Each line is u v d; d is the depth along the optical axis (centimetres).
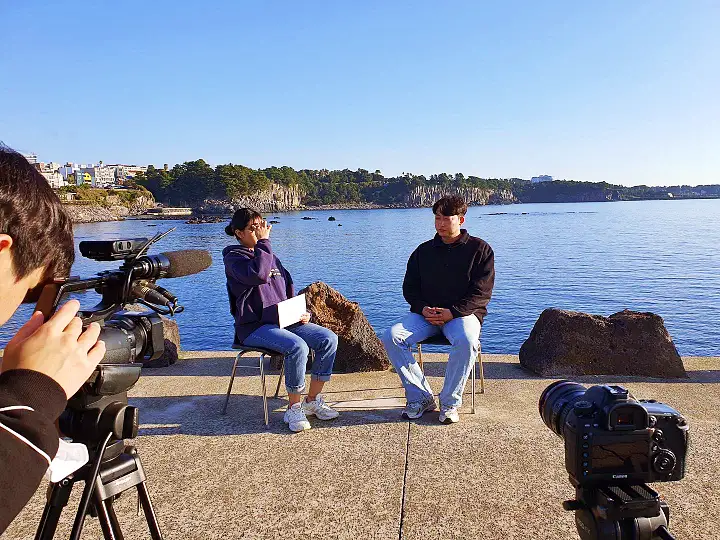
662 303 1941
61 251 91
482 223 9644
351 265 3556
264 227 434
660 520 161
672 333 1489
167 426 407
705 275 2623
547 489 304
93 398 137
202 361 594
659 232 6125
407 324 433
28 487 77
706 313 1741
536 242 5075
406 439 373
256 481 321
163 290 155
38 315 100
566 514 279
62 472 119
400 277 2905
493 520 275
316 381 413
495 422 398
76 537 137
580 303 1992
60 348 87
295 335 402
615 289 2286
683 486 301
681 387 465
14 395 81
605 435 157
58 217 89
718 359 563
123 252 139
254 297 425
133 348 140
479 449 354
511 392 462
